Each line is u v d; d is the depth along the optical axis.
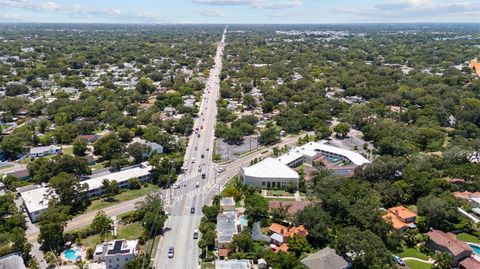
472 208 162.50
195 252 135.88
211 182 193.25
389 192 167.62
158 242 141.12
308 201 169.75
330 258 122.81
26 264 126.06
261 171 189.75
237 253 131.62
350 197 158.38
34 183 186.00
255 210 154.38
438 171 197.00
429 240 138.12
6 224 145.38
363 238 127.75
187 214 161.62
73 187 166.00
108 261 123.62
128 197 176.50
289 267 122.19
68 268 125.06
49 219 138.75
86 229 145.62
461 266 126.88
